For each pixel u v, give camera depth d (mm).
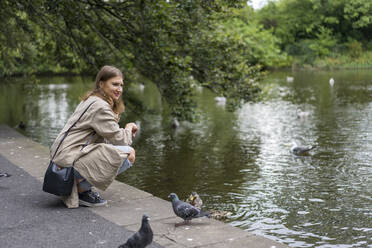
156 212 4867
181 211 4445
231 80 14391
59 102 27219
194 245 3914
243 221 7484
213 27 14047
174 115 14062
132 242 3547
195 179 10125
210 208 8125
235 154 12828
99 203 5008
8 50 15227
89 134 4789
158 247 3871
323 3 67938
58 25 13430
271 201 8539
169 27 13062
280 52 67312
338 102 24891
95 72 14461
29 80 16188
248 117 20391
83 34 14992
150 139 15367
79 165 4656
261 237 4109
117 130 4684
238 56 14547
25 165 6941
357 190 9188
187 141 14992
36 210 4812
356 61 61656
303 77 45156
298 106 23703
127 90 15062
